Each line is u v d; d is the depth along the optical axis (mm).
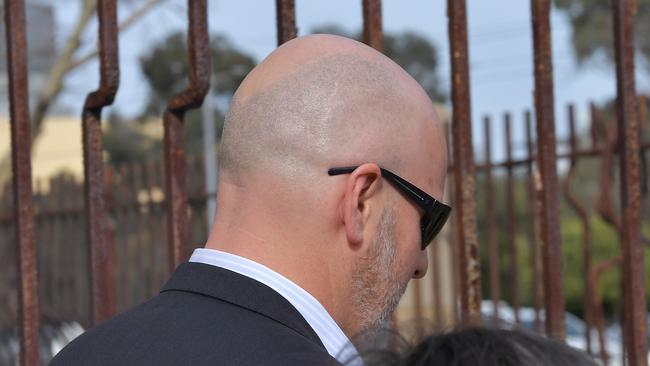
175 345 1389
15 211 2115
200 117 23984
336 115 1516
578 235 16969
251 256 1512
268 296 1461
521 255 14102
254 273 1494
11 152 2117
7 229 7055
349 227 1505
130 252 5773
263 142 1528
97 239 2102
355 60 1566
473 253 2043
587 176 17234
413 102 1591
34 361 2092
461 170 2053
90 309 2107
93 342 1455
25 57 2119
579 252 16906
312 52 1575
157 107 24047
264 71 1591
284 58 1589
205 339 1388
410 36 25109
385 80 1567
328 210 1506
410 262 1608
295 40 1637
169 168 2084
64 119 23625
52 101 11023
